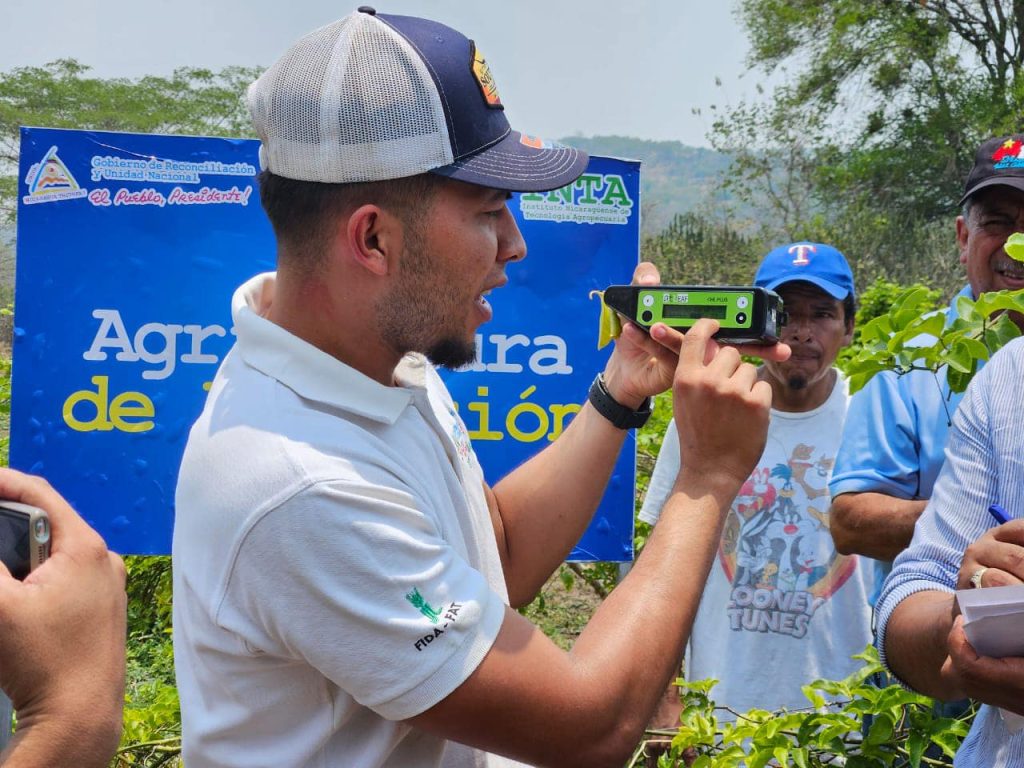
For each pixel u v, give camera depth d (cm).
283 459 138
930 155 2116
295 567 136
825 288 311
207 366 286
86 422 284
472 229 151
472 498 169
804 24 2172
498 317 291
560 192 290
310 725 146
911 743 226
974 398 185
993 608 141
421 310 152
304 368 147
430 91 146
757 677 308
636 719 145
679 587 151
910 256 1950
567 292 293
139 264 282
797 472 317
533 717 140
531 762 144
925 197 2158
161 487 286
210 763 151
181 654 155
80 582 104
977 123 2078
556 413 294
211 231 283
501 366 292
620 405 193
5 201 1514
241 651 143
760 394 159
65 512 108
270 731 147
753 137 2189
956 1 2161
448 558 143
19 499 108
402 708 138
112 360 284
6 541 104
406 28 150
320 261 151
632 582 152
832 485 279
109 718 103
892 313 240
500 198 156
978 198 272
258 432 142
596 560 297
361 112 144
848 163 2189
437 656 137
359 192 147
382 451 147
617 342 193
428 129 146
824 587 309
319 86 145
